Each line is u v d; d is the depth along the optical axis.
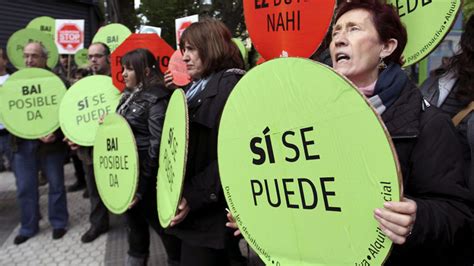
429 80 2.32
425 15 1.94
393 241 1.04
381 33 1.30
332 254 1.18
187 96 2.23
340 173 1.12
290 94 1.21
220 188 1.89
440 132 1.24
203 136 1.99
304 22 2.02
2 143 4.32
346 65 1.32
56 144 4.24
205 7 6.15
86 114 3.69
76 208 5.34
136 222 2.99
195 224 2.04
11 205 5.64
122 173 2.54
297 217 1.25
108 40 5.38
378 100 1.26
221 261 2.11
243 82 1.34
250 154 1.35
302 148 1.20
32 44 4.18
